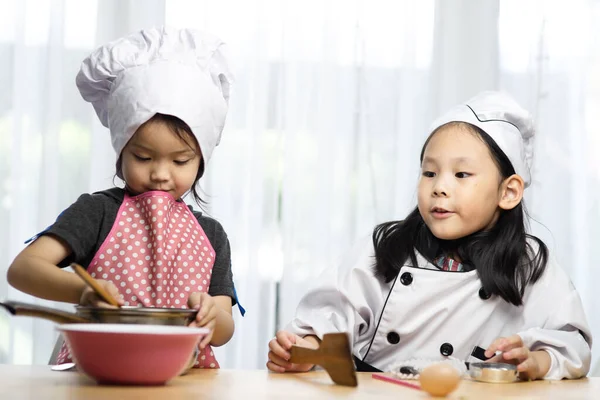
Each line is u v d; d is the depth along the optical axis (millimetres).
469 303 1525
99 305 1062
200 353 1414
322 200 2506
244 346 2447
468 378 1255
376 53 2557
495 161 1562
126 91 1433
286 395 957
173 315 1057
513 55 2598
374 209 2541
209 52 1518
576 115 2596
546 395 1071
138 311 1033
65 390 943
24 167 2434
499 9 2602
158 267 1409
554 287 1532
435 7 2590
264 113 2496
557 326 1489
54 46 2424
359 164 2541
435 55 2578
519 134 1614
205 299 1210
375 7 2559
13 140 2418
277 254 2480
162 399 892
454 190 1530
